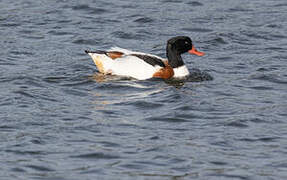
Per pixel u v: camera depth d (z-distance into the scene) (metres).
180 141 13.34
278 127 14.20
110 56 18.69
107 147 12.97
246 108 15.56
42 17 25.25
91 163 12.20
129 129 14.05
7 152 12.62
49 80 17.88
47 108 15.42
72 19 25.12
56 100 16.11
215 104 15.87
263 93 16.92
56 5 26.89
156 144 13.15
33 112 15.05
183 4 27.47
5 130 13.80
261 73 18.78
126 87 17.44
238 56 20.91
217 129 14.06
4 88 16.95
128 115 15.03
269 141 13.36
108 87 17.39
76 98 16.36
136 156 12.53
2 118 14.55
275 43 22.34
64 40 22.62
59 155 12.54
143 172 11.82
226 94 16.83
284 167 12.10
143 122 14.54
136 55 18.69
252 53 21.23
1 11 25.91
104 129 14.01
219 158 12.48
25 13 25.70
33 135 13.52
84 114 15.02
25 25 24.19
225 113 15.16
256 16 25.67
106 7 26.80
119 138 13.47
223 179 11.57
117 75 18.58
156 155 12.58
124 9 26.67
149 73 18.42
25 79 17.78
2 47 21.47
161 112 15.23
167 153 12.68
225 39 22.72
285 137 13.59
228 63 20.12
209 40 22.62
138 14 25.84
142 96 16.58
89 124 14.30
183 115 14.99
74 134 13.65
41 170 11.87
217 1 27.94
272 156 12.60
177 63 18.80
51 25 24.30
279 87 17.48
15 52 20.97
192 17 25.53
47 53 21.03
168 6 27.17
